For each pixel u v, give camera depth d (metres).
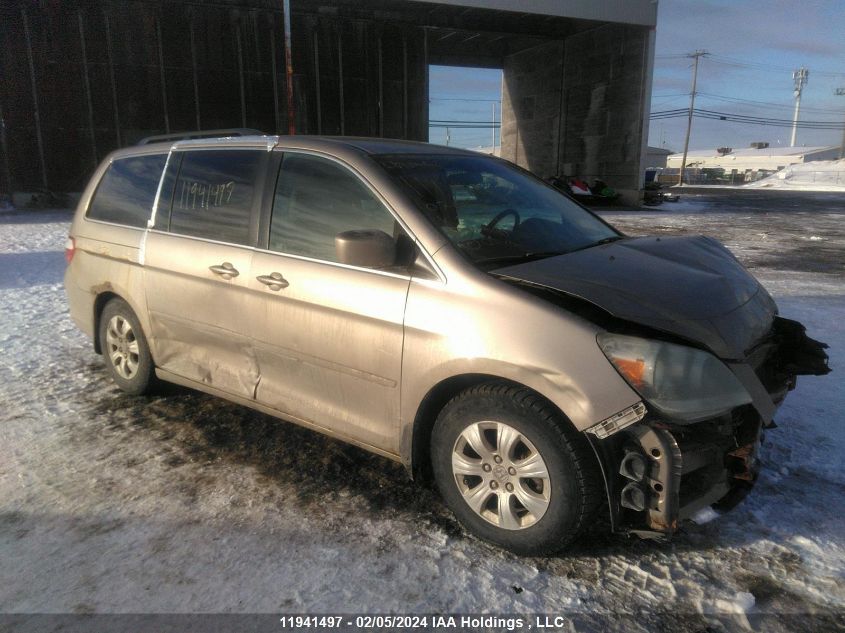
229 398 3.88
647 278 2.92
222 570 2.72
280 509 3.20
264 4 21.62
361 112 23.67
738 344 2.71
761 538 2.94
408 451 3.06
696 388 2.51
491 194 3.59
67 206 21.31
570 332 2.59
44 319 6.76
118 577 2.67
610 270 2.97
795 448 3.79
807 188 53.28
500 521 2.82
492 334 2.70
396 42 23.69
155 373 4.41
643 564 2.77
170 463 3.67
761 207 26.45
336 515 3.15
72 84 20.62
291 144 3.59
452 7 22.66
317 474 3.57
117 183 4.62
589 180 28.86
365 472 3.59
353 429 3.26
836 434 3.97
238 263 3.60
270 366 3.57
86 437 3.99
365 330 3.08
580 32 28.27
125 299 4.35
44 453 3.77
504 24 26.50
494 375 2.72
